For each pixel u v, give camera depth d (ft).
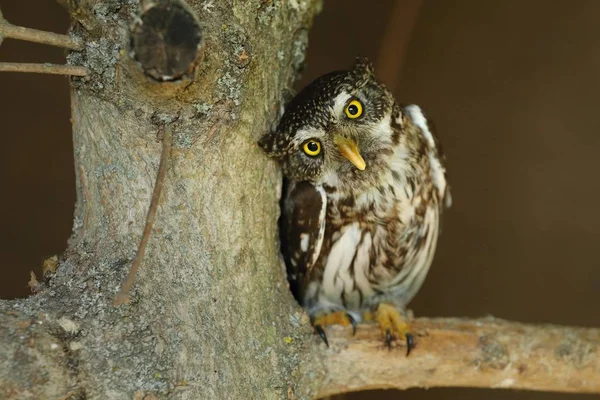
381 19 43.42
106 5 19.85
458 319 26.35
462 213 43.01
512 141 42.50
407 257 29.25
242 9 20.98
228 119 21.20
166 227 21.84
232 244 22.54
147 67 18.47
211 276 22.22
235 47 20.56
